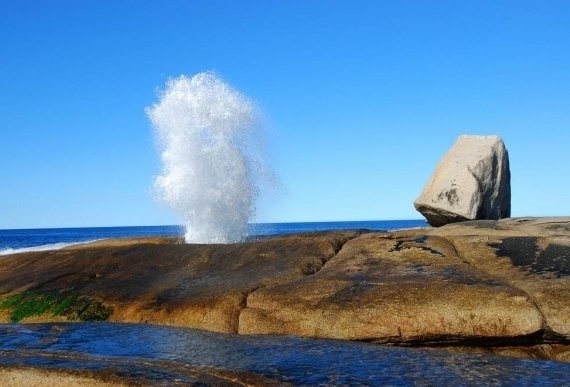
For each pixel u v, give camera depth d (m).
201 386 5.01
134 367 5.55
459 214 13.34
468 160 13.80
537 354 6.65
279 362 5.56
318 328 7.05
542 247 8.16
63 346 6.36
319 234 10.84
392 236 9.67
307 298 7.41
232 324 7.53
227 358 5.75
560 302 6.63
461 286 7.03
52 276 9.80
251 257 9.43
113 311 8.38
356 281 7.62
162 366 5.59
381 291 7.21
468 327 6.70
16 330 7.20
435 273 7.59
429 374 5.13
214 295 7.97
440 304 6.85
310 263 8.82
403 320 6.84
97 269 9.92
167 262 9.81
